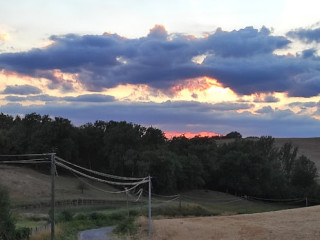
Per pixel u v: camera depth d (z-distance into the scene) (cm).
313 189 13000
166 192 12219
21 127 12900
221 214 9731
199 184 13038
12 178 10175
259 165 13100
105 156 13325
